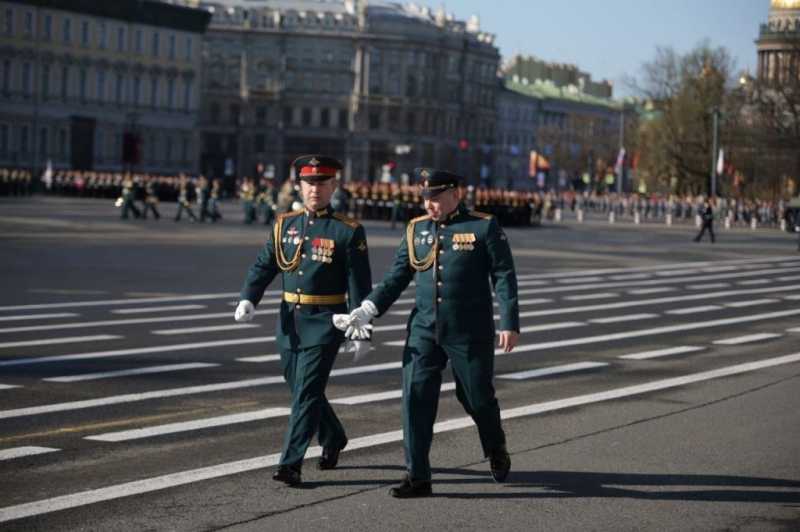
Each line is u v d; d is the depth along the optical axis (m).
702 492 19.14
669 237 124.69
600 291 55.94
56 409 24.08
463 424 23.59
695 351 35.75
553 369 31.28
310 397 19.12
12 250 66.94
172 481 18.91
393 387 27.52
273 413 24.11
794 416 25.39
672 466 20.72
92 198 175.75
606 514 17.80
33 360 30.16
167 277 54.62
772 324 43.94
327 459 19.94
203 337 35.22
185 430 22.42
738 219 191.38
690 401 26.95
